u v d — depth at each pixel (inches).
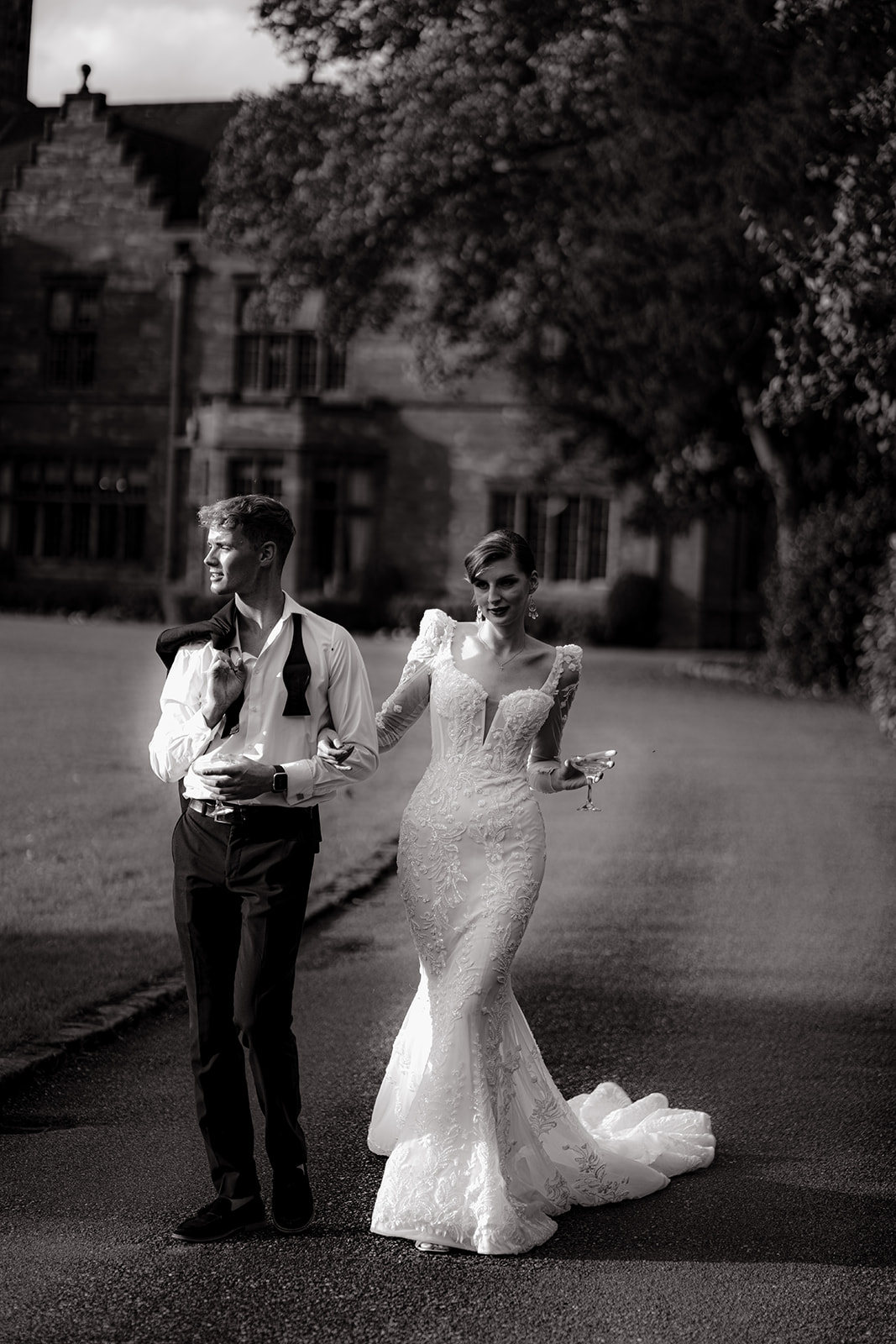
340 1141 229.8
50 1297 174.6
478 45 911.7
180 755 195.9
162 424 1774.1
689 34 751.1
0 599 1797.5
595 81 889.5
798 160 625.3
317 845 196.9
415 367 1290.6
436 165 967.6
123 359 1786.4
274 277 1114.1
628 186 865.5
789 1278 183.8
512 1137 202.4
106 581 1788.9
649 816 547.5
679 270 859.4
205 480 1723.7
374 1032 287.9
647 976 331.0
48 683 925.2
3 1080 246.8
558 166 979.3
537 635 1669.5
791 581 1095.0
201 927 193.3
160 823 490.3
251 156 1034.1
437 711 212.5
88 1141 227.8
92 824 485.1
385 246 1058.1
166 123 1907.0
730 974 334.0
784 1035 289.0
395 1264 186.5
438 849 207.0
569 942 361.7
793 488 1130.7
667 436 1155.9
